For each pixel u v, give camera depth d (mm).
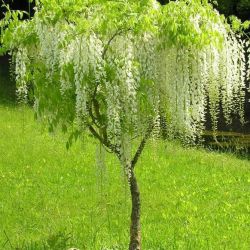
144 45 5789
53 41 5668
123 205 10961
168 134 6328
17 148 14805
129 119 5766
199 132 6496
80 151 14516
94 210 10789
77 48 5465
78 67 5461
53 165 13664
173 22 5641
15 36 5957
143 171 13469
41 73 5977
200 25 6070
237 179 13406
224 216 10594
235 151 16531
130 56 5613
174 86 5934
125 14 5605
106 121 5984
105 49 5746
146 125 6086
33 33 5938
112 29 5672
